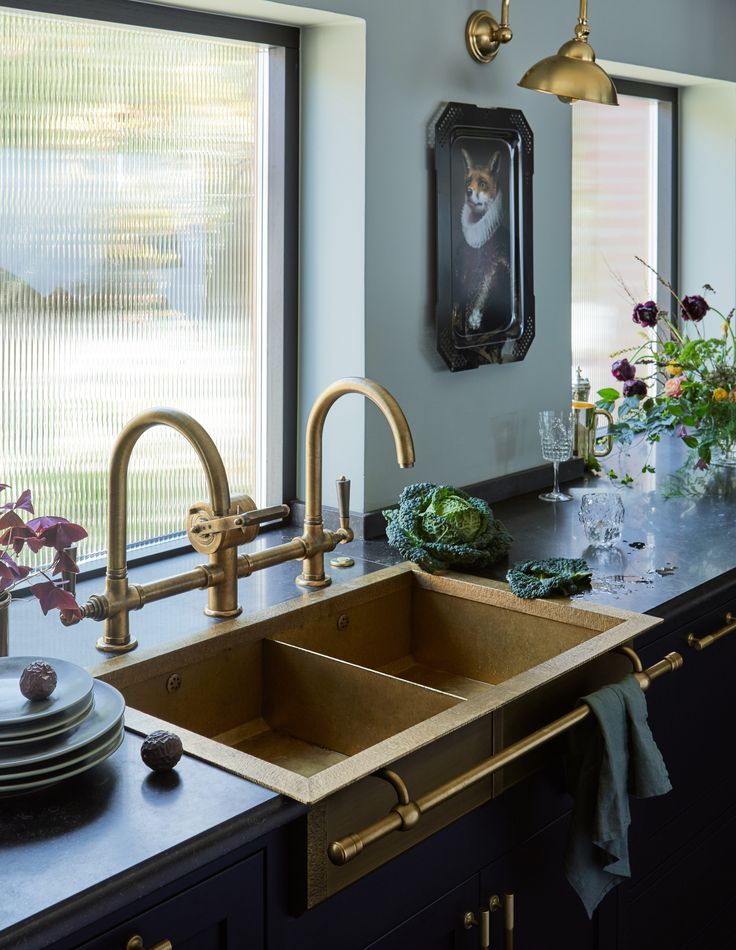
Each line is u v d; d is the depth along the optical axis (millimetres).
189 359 2299
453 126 2404
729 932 2318
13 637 1772
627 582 2033
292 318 2420
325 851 1307
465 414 2574
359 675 1675
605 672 1776
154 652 1651
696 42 3297
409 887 1450
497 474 2691
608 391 2996
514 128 2559
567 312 2844
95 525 2182
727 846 2271
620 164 3477
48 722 1260
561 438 2641
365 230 2275
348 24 2240
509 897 1578
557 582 1941
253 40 2238
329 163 2314
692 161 3648
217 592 1854
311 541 2004
